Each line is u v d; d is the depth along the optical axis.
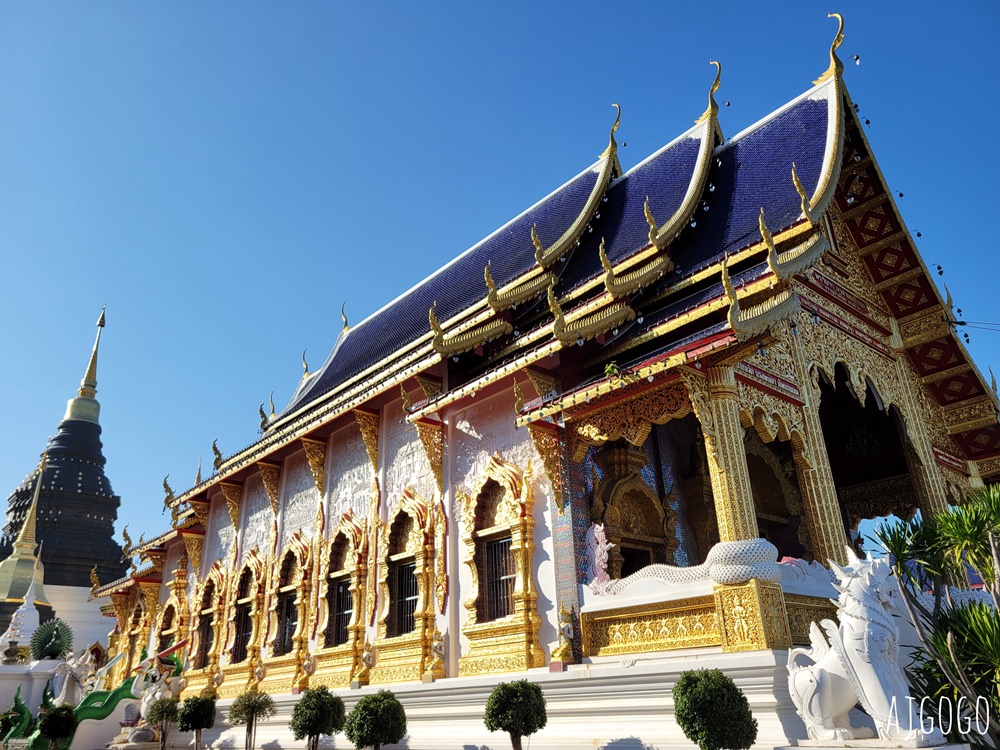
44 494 46.06
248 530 19.83
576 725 9.70
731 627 8.53
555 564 10.99
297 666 15.74
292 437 17.38
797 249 10.35
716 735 6.71
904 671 8.34
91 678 26.44
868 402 16.89
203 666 20.14
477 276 18.30
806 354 11.84
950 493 15.54
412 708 12.26
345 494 16.41
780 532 15.05
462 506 13.04
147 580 24.80
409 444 14.89
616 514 12.11
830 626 6.78
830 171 11.65
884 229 14.59
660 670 8.91
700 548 13.57
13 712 19.84
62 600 40.62
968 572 13.16
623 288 11.80
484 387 12.67
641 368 9.45
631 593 9.88
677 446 14.26
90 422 50.53
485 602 12.19
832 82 13.09
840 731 6.37
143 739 18.16
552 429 11.30
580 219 15.51
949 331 14.88
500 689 9.20
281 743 14.84
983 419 15.91
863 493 17.77
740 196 13.20
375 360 19.48
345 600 15.62
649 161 16.45
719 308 10.09
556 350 11.00
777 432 10.59
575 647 10.34
